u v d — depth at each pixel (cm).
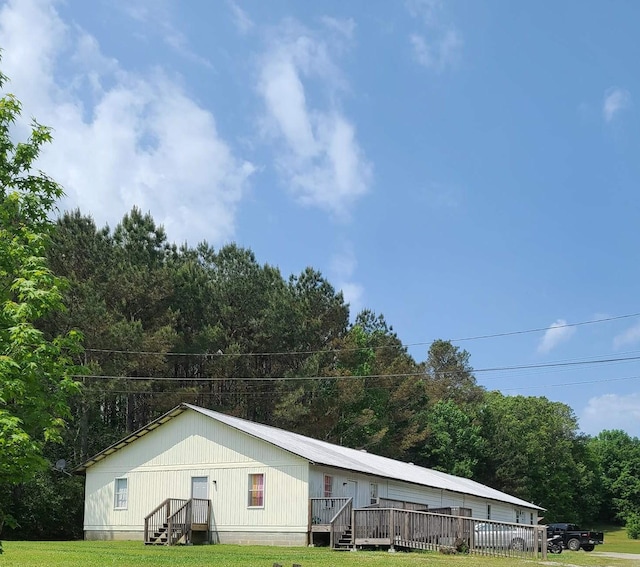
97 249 5303
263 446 3500
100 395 4662
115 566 2030
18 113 1376
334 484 3556
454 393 10600
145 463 3803
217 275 6456
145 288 5275
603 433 13062
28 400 1235
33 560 2178
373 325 8231
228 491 3541
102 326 4712
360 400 6756
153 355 4903
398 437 7481
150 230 6028
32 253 1320
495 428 8731
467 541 2888
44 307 1247
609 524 11294
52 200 1391
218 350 5794
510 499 5709
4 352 1205
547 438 9794
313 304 6744
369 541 2975
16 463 1187
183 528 3406
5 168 1359
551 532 5178
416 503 4122
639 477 11494
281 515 3372
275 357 6228
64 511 4541
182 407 3716
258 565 2117
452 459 8075
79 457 4888
